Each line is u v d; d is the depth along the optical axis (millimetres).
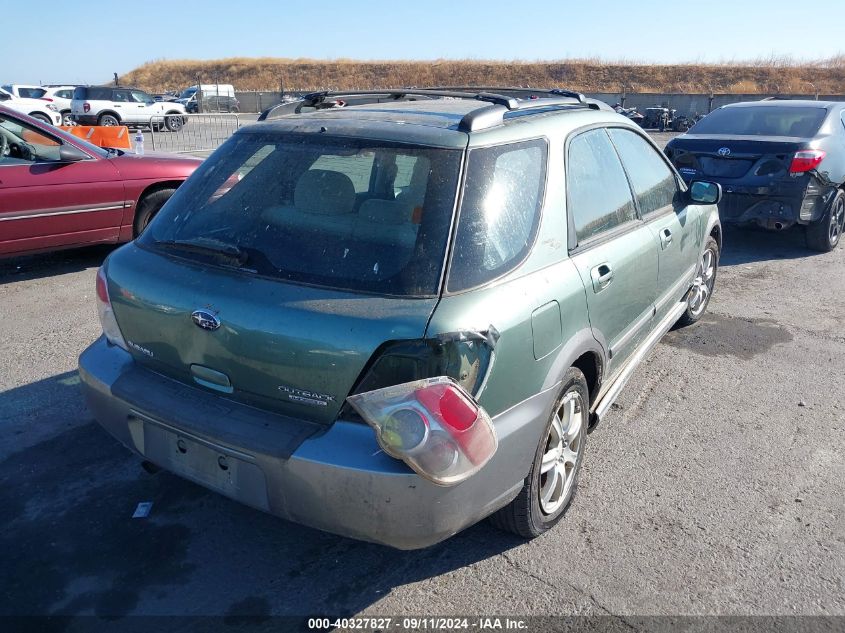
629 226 3820
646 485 3582
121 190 6773
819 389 4770
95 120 26578
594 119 3748
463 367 2340
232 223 2820
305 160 2875
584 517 3301
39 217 6352
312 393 2383
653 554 3049
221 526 3166
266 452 2379
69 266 7133
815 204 8055
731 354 5348
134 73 73375
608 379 3758
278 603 2732
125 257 2992
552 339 2811
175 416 2602
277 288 2494
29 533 3082
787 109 8688
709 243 5762
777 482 3635
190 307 2566
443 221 2549
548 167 3084
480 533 3158
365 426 2348
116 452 3719
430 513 2348
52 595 2740
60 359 4840
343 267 2510
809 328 5922
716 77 62094
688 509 3381
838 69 59938
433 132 2826
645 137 4438
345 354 2307
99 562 2924
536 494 2947
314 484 2332
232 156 3117
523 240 2795
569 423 3174
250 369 2471
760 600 2795
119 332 2943
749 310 6375
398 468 2270
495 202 2725
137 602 2719
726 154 8102
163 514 3234
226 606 2711
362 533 2377
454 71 68875
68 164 6523
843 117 8766
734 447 3986
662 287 4383
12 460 3619
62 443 3787
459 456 2254
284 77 70125
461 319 2359
